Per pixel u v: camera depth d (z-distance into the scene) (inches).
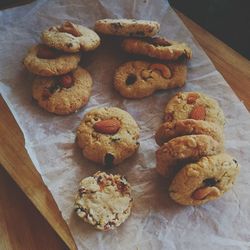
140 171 11.0
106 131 11.2
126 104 12.3
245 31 13.7
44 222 10.6
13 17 13.3
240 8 13.4
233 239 9.9
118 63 13.0
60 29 12.5
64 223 10.0
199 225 10.1
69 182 10.6
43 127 11.6
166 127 10.6
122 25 12.2
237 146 11.4
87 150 11.0
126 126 11.4
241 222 10.2
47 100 11.8
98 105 12.2
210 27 14.5
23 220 10.6
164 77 12.5
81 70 12.5
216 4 13.9
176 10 14.3
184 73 12.6
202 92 12.5
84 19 13.7
